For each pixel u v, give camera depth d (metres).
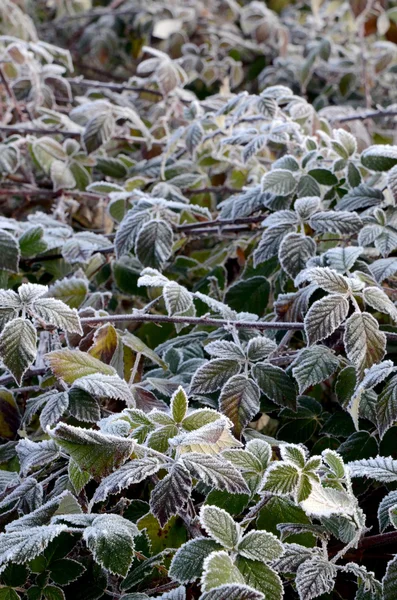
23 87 1.88
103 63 2.55
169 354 1.23
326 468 1.02
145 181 1.55
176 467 0.97
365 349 1.09
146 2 2.60
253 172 1.57
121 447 0.98
